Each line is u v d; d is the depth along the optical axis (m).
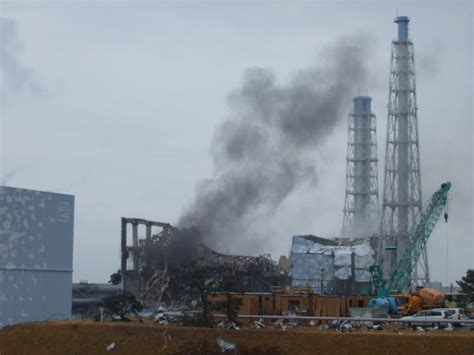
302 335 123.62
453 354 113.88
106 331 135.38
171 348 127.62
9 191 164.38
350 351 118.69
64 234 175.38
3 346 138.62
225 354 124.38
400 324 143.38
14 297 164.25
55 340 136.88
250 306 169.50
